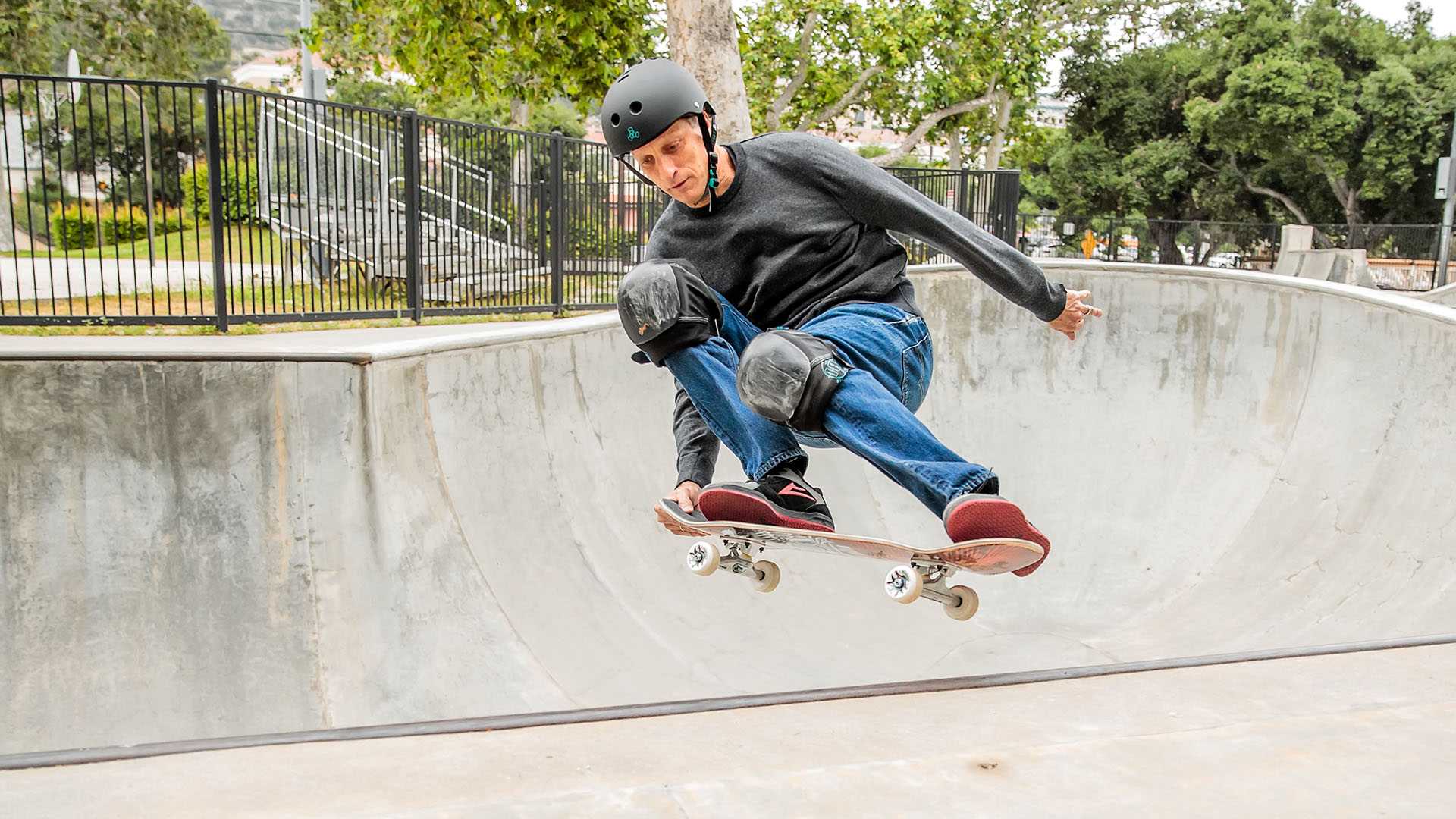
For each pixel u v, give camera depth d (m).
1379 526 6.46
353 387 4.98
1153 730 2.12
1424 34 35.69
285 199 11.07
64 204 7.55
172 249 15.61
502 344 5.88
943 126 29.25
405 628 4.86
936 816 1.61
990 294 9.29
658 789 1.70
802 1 23.23
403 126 9.28
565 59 14.23
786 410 2.51
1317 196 35.88
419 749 1.95
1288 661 2.73
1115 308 9.02
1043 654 6.58
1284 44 33.34
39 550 4.54
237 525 4.78
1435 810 1.66
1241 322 8.29
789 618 6.43
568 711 2.19
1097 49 37.09
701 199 2.64
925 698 2.40
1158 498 8.09
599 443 6.43
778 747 2.00
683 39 10.66
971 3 24.12
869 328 2.61
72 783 1.74
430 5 13.55
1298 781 1.78
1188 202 38.34
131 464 4.69
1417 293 18.17
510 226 10.61
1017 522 2.32
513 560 5.50
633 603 5.84
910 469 2.43
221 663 4.58
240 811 1.63
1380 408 6.99
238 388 4.82
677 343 2.64
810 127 25.28
